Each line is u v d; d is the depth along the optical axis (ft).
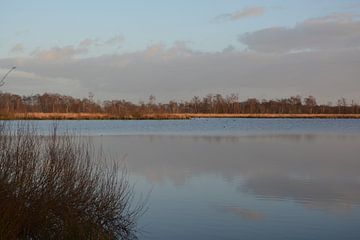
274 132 206.80
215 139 159.22
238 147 126.52
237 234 39.75
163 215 45.52
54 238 33.32
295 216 45.80
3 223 30.30
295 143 141.79
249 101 508.12
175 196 54.95
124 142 140.46
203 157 98.99
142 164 84.94
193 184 63.52
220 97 499.51
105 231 36.45
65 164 35.70
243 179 68.13
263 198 54.13
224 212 47.16
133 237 38.32
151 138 161.38
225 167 81.92
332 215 46.11
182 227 41.47
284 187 61.52
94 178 38.42
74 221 33.91
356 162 90.02
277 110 509.76
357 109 524.52
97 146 122.31
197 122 350.23
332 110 519.60
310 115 497.46
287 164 86.63
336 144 137.69
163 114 402.72
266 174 73.20
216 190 59.16
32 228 33.27
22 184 32.78
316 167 82.17
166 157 97.76
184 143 140.67
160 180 66.44
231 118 491.31
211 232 39.99
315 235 39.45
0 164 32.58
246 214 46.39
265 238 38.65
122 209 41.06
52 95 309.83
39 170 34.73
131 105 401.08
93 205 37.83
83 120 361.10
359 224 42.91
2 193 31.55
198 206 49.67
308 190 59.31
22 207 32.37
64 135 40.70
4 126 34.24
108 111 377.09
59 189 34.96
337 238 38.70
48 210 34.06
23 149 33.71
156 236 38.70
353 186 62.23
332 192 57.62
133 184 62.64
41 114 190.39
